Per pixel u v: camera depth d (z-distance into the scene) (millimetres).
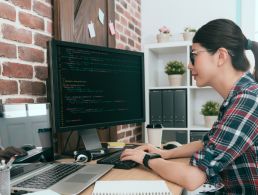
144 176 1021
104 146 1573
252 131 865
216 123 981
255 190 910
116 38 2344
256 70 1048
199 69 1007
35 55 1394
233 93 945
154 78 2789
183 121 2484
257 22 2705
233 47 961
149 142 1751
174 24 2842
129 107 1640
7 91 1224
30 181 903
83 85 1360
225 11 2705
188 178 899
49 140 1200
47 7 1487
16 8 1275
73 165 1127
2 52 1199
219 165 881
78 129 1323
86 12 1817
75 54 1317
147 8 2912
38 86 1412
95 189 836
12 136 1006
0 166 770
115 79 1544
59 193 790
